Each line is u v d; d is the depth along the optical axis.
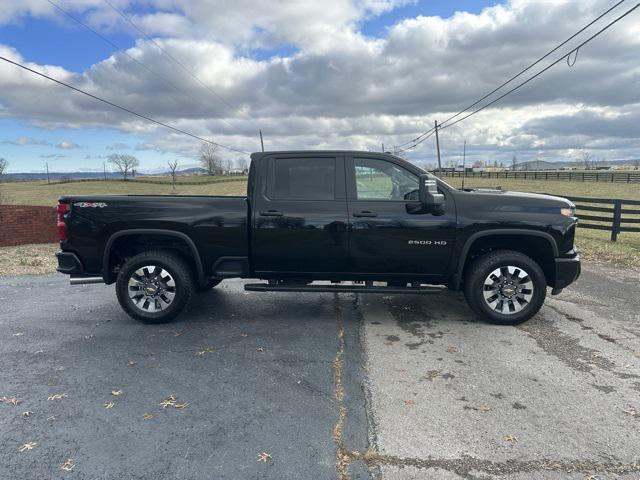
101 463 2.69
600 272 7.72
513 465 2.64
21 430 3.06
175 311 5.15
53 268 9.51
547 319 5.21
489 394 3.47
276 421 3.13
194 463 2.68
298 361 4.12
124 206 5.08
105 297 6.63
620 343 4.47
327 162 5.07
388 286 5.25
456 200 4.92
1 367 4.07
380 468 2.62
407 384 3.65
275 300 6.21
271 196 5.04
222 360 4.17
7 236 15.11
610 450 2.77
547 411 3.22
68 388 3.65
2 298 6.63
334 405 3.34
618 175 48.09
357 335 4.78
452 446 2.82
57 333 4.96
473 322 5.15
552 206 4.91
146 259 5.08
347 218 4.91
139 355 4.31
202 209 5.05
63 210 5.16
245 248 5.07
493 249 5.19
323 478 2.54
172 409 3.31
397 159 5.00
